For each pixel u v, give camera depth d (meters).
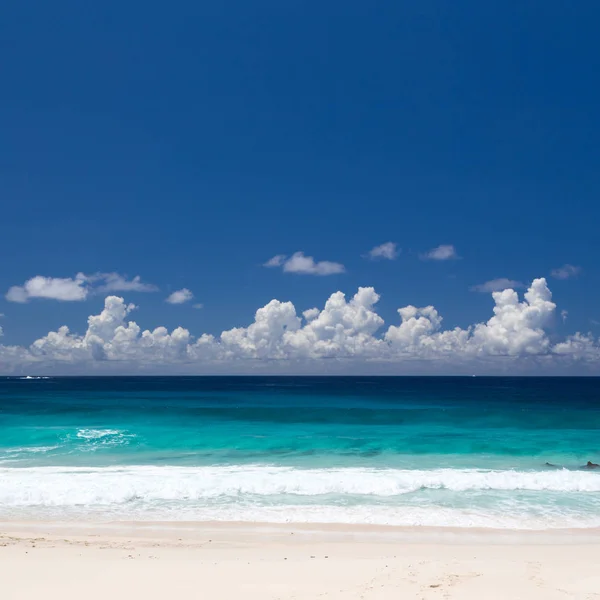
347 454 21.41
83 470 17.72
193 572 8.27
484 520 12.43
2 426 30.02
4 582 7.75
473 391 87.38
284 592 7.22
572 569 8.32
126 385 113.75
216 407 43.75
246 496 14.37
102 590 7.41
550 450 22.52
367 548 10.08
